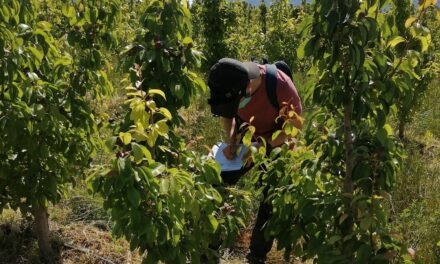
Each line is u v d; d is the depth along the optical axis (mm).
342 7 1965
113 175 2018
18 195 3227
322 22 2035
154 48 2580
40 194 3291
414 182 4996
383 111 2150
